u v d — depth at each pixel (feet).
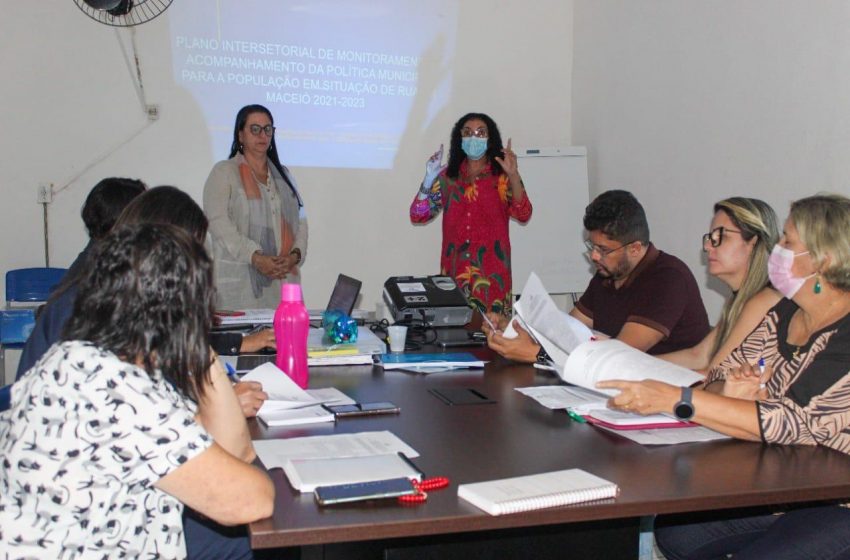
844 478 4.17
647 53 13.84
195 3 14.17
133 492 3.47
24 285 13.28
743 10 11.37
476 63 15.96
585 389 6.14
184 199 5.08
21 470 3.38
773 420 4.65
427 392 6.04
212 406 4.06
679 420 4.96
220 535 5.07
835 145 9.77
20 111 13.64
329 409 5.31
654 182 13.76
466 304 8.79
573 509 3.70
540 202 15.67
